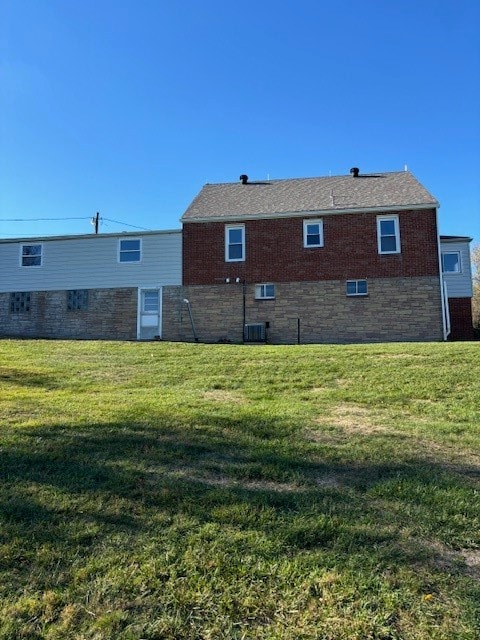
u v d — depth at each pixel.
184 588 2.66
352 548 3.05
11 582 2.69
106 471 4.30
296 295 18.91
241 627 2.38
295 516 3.47
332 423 6.20
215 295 19.42
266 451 4.91
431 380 8.77
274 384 9.15
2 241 21.03
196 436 5.46
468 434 5.68
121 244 20.36
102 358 12.52
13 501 3.65
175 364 11.41
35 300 20.62
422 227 18.39
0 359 12.51
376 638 2.30
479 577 2.78
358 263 18.64
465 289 20.36
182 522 3.37
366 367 10.03
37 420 6.17
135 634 2.32
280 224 19.31
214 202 21.00
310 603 2.54
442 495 3.83
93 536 3.17
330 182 21.70
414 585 2.68
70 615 2.44
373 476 4.29
